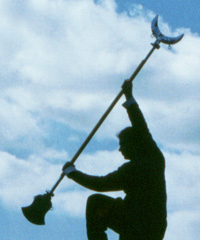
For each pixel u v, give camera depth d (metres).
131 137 8.32
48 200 9.04
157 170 8.20
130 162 8.25
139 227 8.09
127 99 8.68
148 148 8.30
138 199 8.13
